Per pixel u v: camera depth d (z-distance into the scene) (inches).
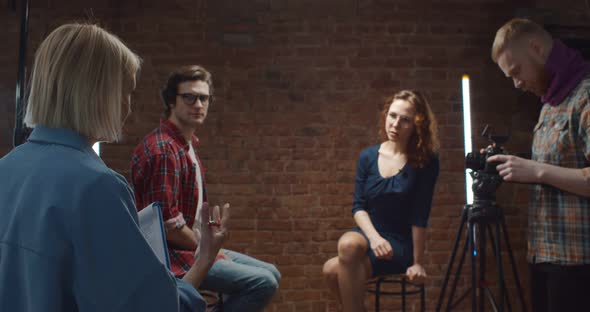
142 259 31.4
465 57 155.9
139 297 30.9
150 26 152.9
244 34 154.6
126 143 149.4
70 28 35.9
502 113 154.9
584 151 71.1
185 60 152.6
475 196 102.9
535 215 77.7
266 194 151.5
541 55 76.8
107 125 35.1
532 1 154.9
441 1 156.8
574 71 74.7
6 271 30.3
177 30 153.3
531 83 79.4
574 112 72.2
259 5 155.3
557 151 74.1
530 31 77.6
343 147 152.8
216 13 154.3
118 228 30.9
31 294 29.4
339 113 153.6
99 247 30.3
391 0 156.6
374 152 114.5
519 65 78.3
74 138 33.8
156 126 150.5
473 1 157.1
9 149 93.6
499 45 80.2
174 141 86.0
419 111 110.3
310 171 152.1
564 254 71.6
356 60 154.8
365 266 104.7
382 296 149.4
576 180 69.1
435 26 156.3
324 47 154.8
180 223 77.7
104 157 148.7
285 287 149.3
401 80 154.7
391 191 107.2
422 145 109.2
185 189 85.9
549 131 75.8
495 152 100.2
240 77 153.5
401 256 104.8
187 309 38.8
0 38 95.1
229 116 152.5
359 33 155.6
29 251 30.0
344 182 152.0
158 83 151.6
